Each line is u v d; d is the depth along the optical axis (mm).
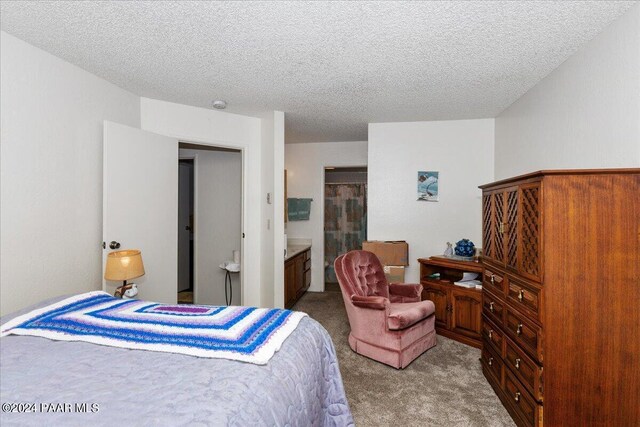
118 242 2660
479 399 2135
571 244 1562
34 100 2131
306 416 1156
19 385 963
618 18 1753
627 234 1520
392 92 2938
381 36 1976
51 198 2256
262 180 3791
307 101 3186
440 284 3238
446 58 2264
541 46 2080
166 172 3135
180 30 1925
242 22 1833
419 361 2674
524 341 1786
